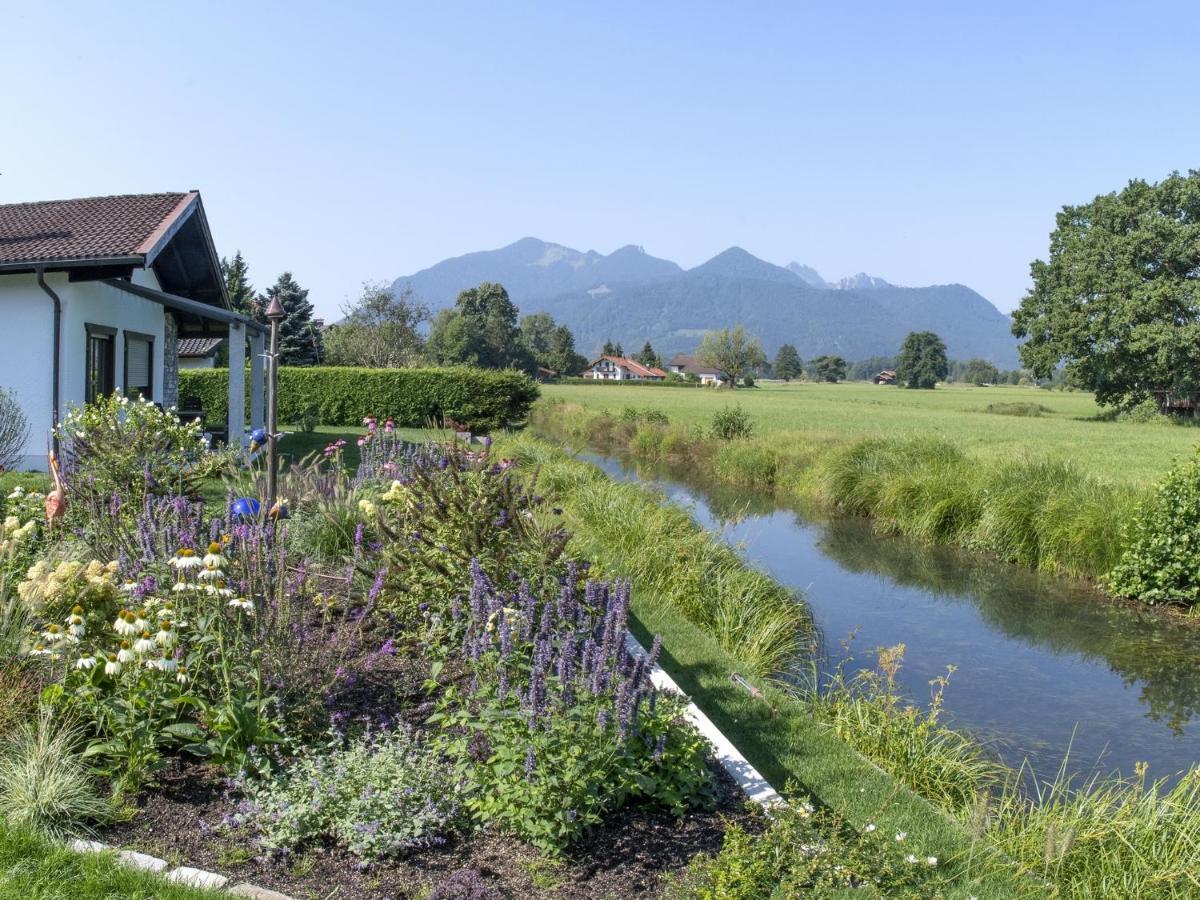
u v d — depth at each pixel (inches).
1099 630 428.8
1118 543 511.8
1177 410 2049.7
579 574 267.9
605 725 167.8
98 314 615.5
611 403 2230.6
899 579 526.6
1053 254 2273.6
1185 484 479.5
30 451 571.8
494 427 1316.4
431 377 1314.0
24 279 569.9
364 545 295.6
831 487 778.8
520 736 165.9
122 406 433.7
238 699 181.5
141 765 167.9
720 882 146.0
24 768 157.2
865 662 366.3
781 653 350.6
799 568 551.2
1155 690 345.1
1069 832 169.2
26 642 187.2
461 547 257.8
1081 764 273.1
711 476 979.3
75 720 175.5
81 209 667.4
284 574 205.6
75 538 274.4
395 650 237.0
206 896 132.3
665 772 178.4
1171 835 192.5
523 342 5004.9
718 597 377.7
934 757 244.5
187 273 753.6
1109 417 2150.6
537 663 172.7
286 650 191.3
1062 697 335.6
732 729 241.9
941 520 639.8
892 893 157.5
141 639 173.0
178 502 247.1
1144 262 2080.5
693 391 3531.0
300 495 345.4
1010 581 525.7
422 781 166.6
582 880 151.4
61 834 148.7
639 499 551.5
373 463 402.9
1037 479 636.7
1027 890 167.0
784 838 158.7
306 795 161.3
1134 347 1982.0
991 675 359.6
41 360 571.8
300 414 1326.3
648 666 182.1
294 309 2165.4
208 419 1168.8
